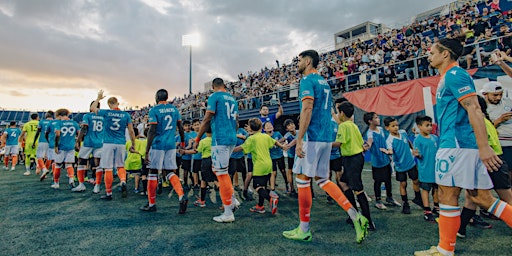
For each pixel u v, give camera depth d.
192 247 2.46
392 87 9.09
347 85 10.92
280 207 4.05
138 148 5.22
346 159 3.17
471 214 2.61
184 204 3.61
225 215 3.27
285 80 18.09
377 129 4.12
